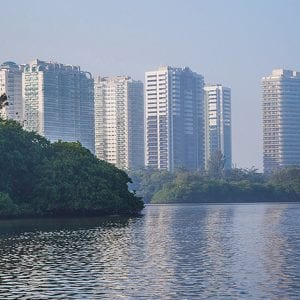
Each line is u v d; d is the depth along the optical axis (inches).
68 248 3535.9
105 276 2527.1
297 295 2132.1
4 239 4099.4
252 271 2615.7
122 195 7642.7
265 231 4810.5
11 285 2353.6
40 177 7194.9
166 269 2694.4
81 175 7308.1
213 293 2172.7
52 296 2160.4
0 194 6727.4
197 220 6466.5
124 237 4249.5
